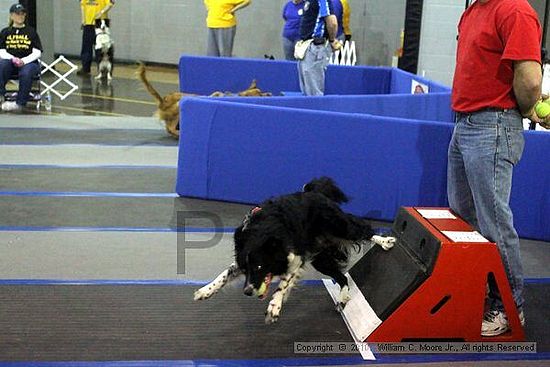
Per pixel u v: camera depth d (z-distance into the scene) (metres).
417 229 4.29
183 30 19.22
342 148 6.30
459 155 4.30
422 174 6.14
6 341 3.93
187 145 6.80
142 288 4.73
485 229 4.10
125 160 8.48
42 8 16.20
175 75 18.00
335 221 4.16
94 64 19.25
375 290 4.27
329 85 11.02
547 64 7.70
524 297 4.80
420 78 9.60
